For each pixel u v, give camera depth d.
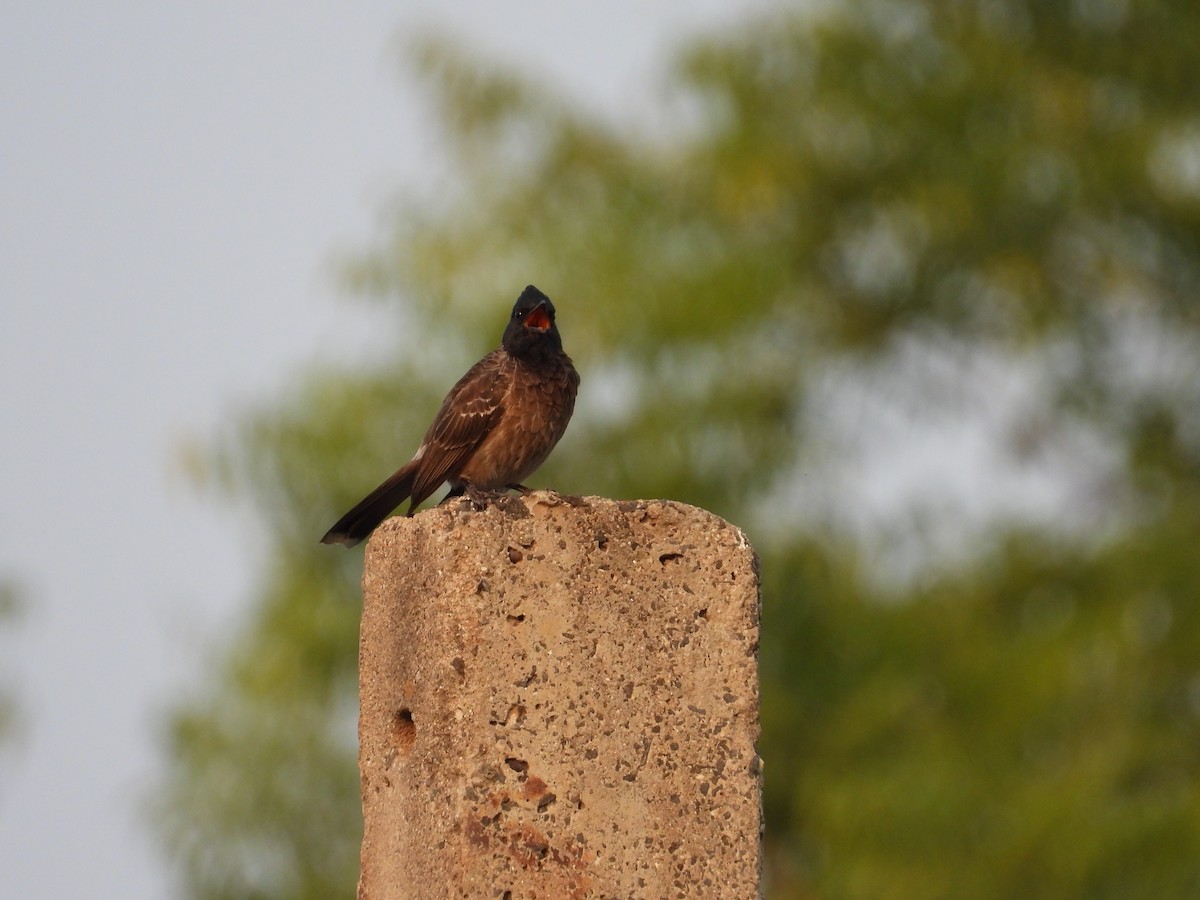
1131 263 17.50
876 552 17.16
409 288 16.22
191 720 17.28
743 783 6.39
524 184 17.03
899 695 16.44
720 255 16.70
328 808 17.28
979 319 17.80
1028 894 14.86
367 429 16.06
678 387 16.50
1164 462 17.44
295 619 16.41
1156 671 15.95
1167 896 14.48
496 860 6.18
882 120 17.11
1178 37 16.84
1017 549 17.02
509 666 6.33
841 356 17.45
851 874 15.42
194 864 17.08
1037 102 17.23
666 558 6.51
